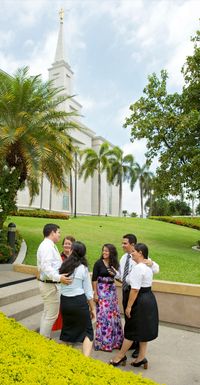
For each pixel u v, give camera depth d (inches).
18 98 441.4
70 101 1808.6
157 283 265.0
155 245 586.6
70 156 467.5
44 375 104.8
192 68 599.8
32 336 144.5
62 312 170.6
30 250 447.8
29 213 982.4
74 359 123.6
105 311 199.0
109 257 201.8
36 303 248.8
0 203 428.5
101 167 1551.4
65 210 1589.6
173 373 173.3
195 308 248.1
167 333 240.7
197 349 209.8
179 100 631.8
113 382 108.7
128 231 780.0
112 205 2155.5
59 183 493.4
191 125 547.2
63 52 1932.8
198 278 323.9
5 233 436.1
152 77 642.2
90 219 1070.4
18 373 104.4
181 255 470.0
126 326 174.9
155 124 613.3
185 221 1213.1
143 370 175.5
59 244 513.0
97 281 204.1
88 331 169.0
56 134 436.8
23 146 426.3
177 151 607.8
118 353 180.1
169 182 605.9
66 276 167.9
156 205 2251.5
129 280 173.9
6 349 123.2
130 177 1673.2
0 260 364.5
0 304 237.0
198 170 547.8
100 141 1943.9
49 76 1927.9
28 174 446.9
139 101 656.4
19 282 299.0
